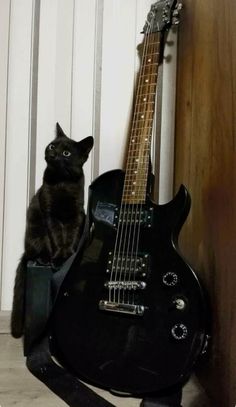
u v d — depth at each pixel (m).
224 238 0.96
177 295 0.99
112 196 1.15
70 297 1.10
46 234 1.28
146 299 1.02
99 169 1.45
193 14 1.26
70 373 1.06
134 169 1.16
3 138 1.39
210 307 1.02
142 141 1.20
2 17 1.38
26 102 1.40
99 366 1.03
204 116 1.13
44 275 1.22
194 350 0.95
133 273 1.05
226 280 0.95
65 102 1.43
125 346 1.01
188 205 1.04
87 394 0.99
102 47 1.43
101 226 1.13
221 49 1.00
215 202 1.02
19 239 1.42
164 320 0.99
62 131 1.33
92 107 1.44
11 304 1.42
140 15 1.45
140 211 1.09
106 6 1.43
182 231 1.32
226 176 0.95
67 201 1.26
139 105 1.26
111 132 1.45
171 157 1.48
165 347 0.97
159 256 1.03
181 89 1.39
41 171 1.42
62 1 1.41
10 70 1.39
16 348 1.30
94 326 1.06
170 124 1.47
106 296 1.06
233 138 0.91
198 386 1.13
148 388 0.97
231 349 0.91
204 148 1.12
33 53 1.40
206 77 1.12
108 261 1.09
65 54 1.42
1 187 1.40
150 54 1.31
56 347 1.09
